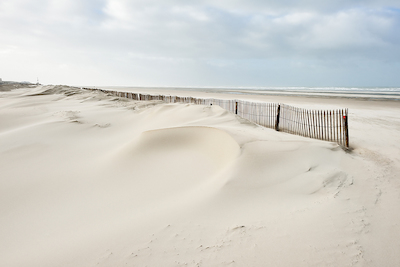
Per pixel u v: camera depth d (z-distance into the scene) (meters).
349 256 2.16
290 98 23.75
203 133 5.45
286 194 3.40
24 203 3.89
